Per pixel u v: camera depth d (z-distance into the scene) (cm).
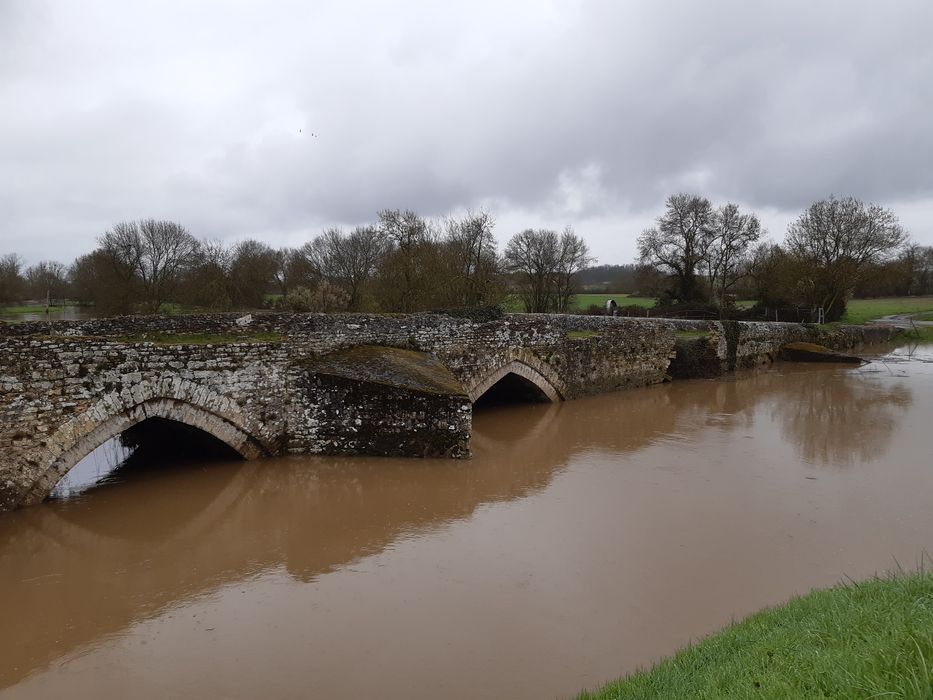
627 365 2328
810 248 4331
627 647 648
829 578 801
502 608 734
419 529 980
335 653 648
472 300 2888
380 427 1336
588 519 1016
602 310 4322
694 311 4166
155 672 624
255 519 1027
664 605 736
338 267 3650
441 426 1341
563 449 1471
